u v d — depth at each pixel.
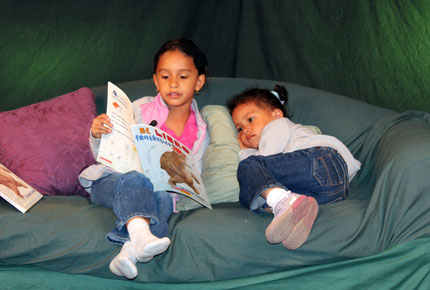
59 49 2.50
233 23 2.73
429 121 1.87
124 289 1.42
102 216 1.47
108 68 2.58
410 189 1.42
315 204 1.39
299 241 1.36
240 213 1.48
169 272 1.40
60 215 1.46
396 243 1.41
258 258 1.40
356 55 2.47
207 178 1.82
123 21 2.58
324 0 2.55
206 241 1.40
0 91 2.41
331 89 2.54
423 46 2.25
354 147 1.94
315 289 1.39
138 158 1.52
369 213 1.44
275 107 1.92
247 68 2.72
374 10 2.42
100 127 1.44
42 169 1.76
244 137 1.88
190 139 1.92
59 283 1.43
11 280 1.44
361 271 1.39
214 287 1.40
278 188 1.45
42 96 2.46
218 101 2.24
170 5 2.63
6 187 1.50
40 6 2.47
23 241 1.43
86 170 1.66
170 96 1.78
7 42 2.42
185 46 1.82
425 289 1.37
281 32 2.64
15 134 1.81
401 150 1.49
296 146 1.67
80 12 2.52
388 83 2.36
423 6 2.24
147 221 1.38
